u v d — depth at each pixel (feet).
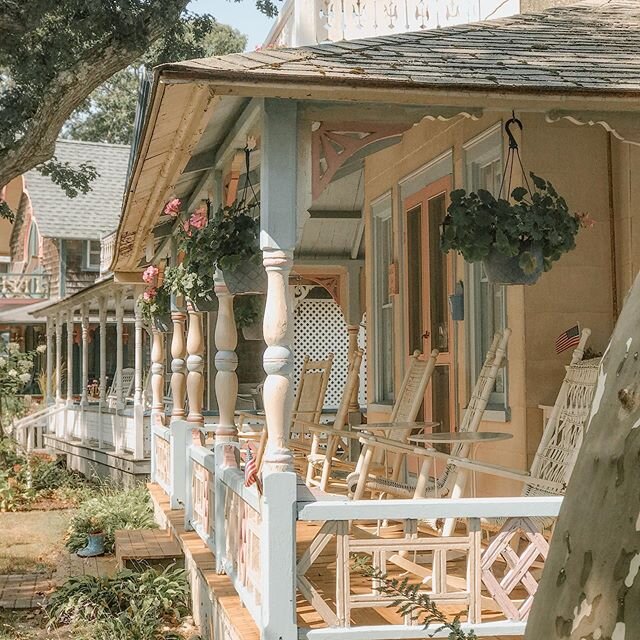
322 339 54.85
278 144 13.74
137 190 20.74
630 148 19.98
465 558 19.45
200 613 20.94
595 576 3.45
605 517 3.47
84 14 45.50
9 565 32.73
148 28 45.75
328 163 13.92
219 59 13.64
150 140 15.90
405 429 20.44
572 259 20.33
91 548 34.09
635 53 16.17
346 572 13.73
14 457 56.54
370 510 13.66
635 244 19.92
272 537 13.43
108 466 54.85
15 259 113.91
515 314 20.38
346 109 13.89
